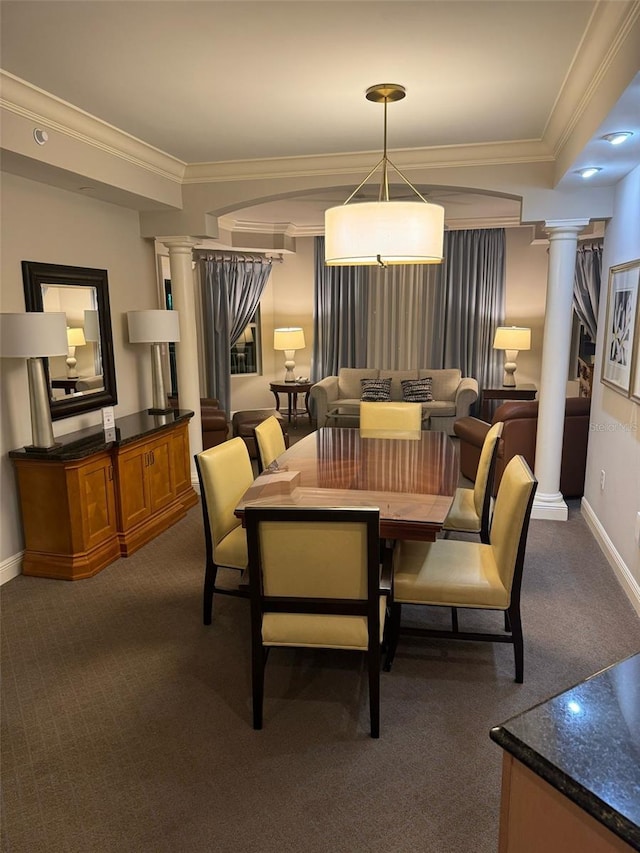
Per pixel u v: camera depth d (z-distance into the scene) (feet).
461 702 7.61
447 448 11.37
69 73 8.83
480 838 5.62
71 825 5.85
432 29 7.54
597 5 6.89
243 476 10.12
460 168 13.25
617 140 8.80
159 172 13.65
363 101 10.09
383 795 6.14
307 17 7.19
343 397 25.66
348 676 8.25
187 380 15.99
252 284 25.50
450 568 8.14
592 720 3.19
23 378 11.37
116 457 11.87
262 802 6.07
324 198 19.21
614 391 11.71
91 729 7.20
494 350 25.44
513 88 9.51
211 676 8.25
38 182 11.59
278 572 6.70
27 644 9.06
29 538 11.28
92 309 13.29
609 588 10.69
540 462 14.19
